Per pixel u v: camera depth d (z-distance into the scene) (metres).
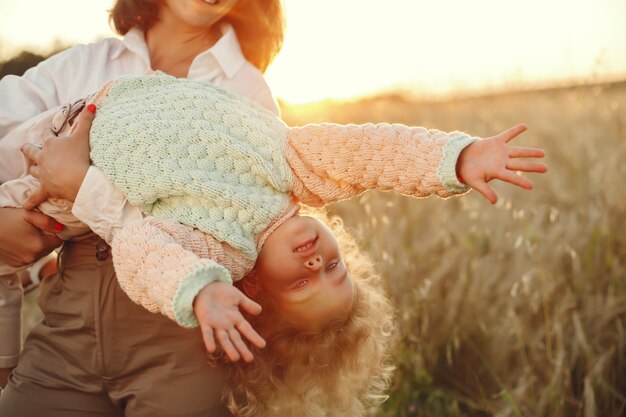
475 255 3.76
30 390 2.06
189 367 1.98
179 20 2.31
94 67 2.27
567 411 3.01
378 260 3.64
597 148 5.73
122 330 1.97
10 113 2.19
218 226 1.81
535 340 3.23
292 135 2.04
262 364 2.05
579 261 3.71
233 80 2.35
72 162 1.87
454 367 3.38
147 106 1.96
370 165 1.93
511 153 1.76
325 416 2.26
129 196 1.84
